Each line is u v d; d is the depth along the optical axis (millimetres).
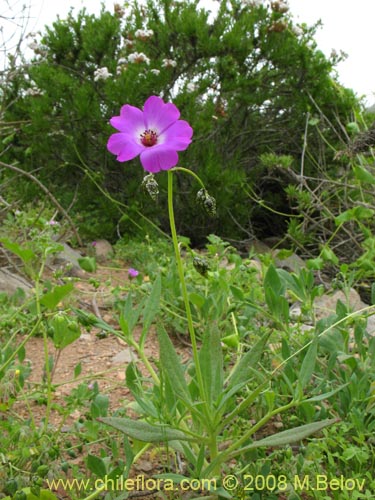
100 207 906
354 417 309
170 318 511
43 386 373
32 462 284
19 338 504
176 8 917
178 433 271
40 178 954
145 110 264
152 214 885
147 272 588
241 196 914
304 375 278
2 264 689
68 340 329
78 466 323
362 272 571
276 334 425
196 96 890
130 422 261
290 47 913
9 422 333
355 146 757
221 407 274
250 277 532
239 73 909
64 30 958
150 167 258
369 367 362
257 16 917
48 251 403
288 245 946
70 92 896
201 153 890
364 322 397
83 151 925
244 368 291
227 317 446
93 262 476
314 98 939
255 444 271
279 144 1004
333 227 842
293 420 333
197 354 281
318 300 579
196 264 283
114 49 978
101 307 580
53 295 315
